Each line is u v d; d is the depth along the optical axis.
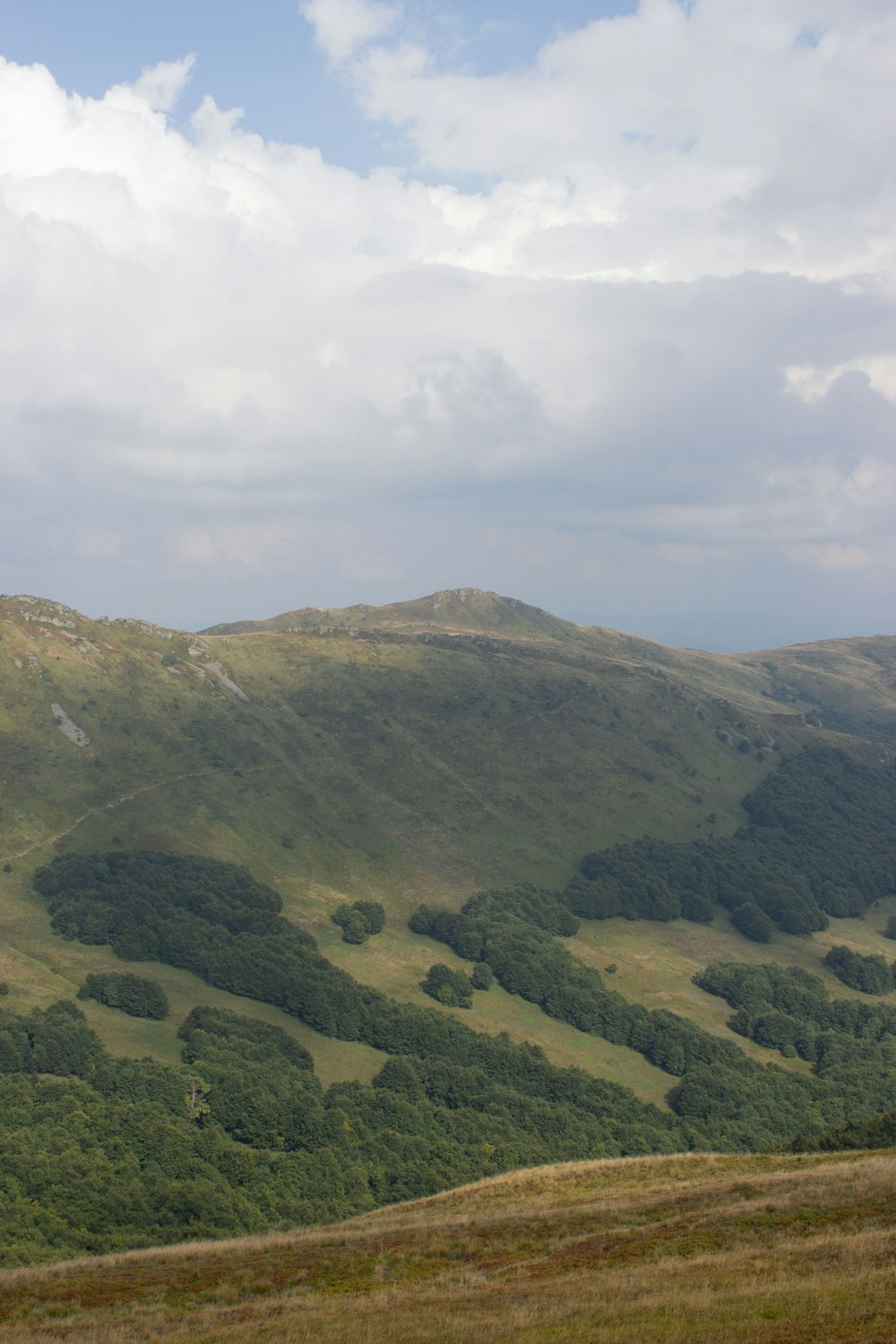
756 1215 43.44
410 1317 33.06
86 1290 40.22
